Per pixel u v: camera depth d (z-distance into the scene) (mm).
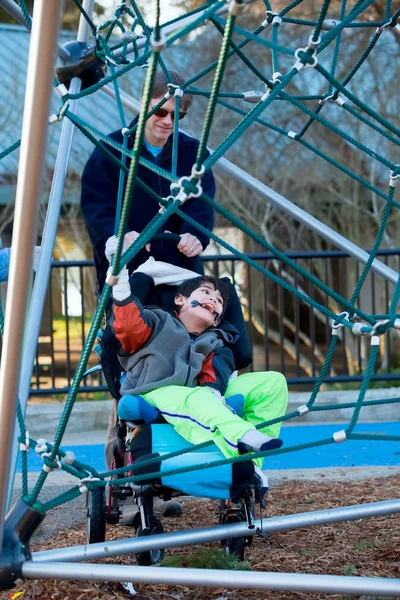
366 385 3328
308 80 16266
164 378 4082
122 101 5484
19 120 15609
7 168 14836
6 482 3146
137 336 4133
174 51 16828
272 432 4172
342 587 3176
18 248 2920
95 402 9383
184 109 5219
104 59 5355
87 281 15906
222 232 16969
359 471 6652
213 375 4164
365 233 16109
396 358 15898
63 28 18438
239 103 16172
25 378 3986
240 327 4637
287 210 5414
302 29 16453
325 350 18156
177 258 5102
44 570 3252
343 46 16422
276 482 6332
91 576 3244
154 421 4035
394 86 16172
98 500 4348
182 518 5273
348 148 15914
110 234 5090
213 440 3676
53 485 6402
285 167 15688
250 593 3887
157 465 3645
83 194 5273
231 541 4152
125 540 3559
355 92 16234
